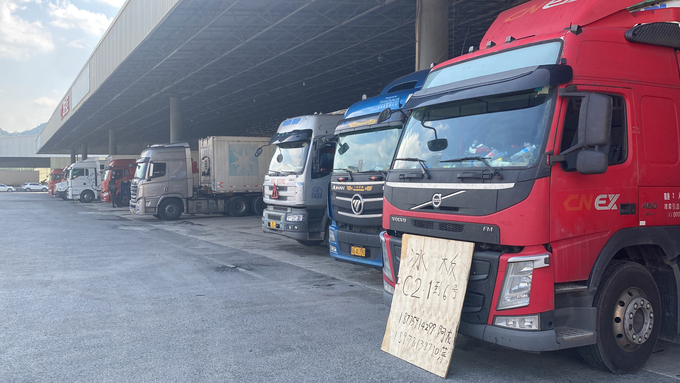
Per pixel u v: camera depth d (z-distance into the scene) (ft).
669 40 14.52
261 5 61.41
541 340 12.41
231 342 16.71
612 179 13.53
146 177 64.85
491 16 64.64
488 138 13.70
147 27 68.49
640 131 14.07
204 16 63.52
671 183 14.61
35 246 41.45
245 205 70.49
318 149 34.42
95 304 21.93
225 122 174.29
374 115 25.94
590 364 14.26
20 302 22.29
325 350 15.93
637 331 14.24
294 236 34.99
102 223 63.72
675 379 13.76
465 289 13.38
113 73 92.17
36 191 264.72
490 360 15.21
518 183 12.57
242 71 91.04
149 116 148.66
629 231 13.76
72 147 255.50
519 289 12.54
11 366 14.47
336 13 63.10
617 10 14.26
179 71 94.89
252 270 30.48
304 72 97.40
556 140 12.54
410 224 15.44
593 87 13.29
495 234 12.83
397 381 13.43
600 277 13.25
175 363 14.74
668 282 15.24
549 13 15.14
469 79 14.67
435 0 43.91
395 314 15.66
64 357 15.24
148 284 26.25
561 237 12.65
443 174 14.39
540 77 12.53
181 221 66.03
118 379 13.51
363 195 25.50
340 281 27.20
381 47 81.97
